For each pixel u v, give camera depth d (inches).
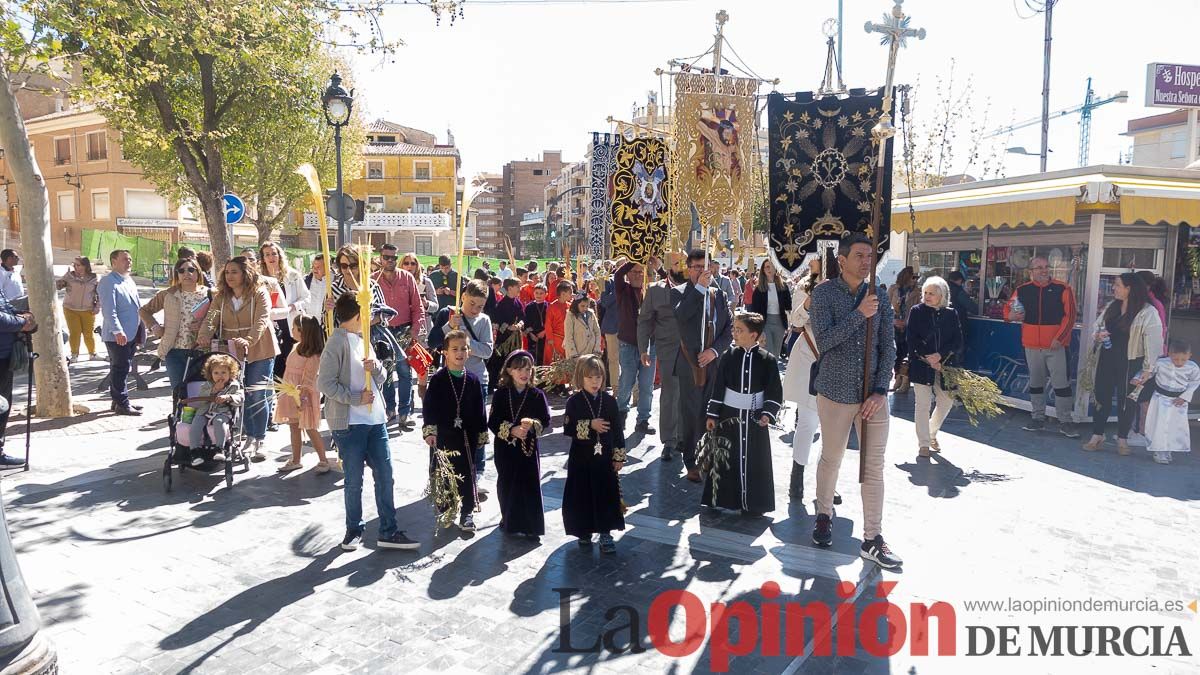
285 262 365.4
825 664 148.2
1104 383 310.2
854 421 205.9
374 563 195.8
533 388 215.6
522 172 5022.1
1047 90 836.6
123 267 364.2
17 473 263.9
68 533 211.2
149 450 295.1
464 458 219.0
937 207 399.9
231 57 506.3
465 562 197.5
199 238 1763.0
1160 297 309.0
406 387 336.8
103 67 442.0
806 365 250.1
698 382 265.6
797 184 321.7
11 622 106.9
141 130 581.6
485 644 154.7
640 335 307.4
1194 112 1002.7
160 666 144.8
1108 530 221.0
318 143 1228.5
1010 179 391.2
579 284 477.4
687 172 375.2
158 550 200.8
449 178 2506.2
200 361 259.8
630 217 424.8
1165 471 283.9
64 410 344.5
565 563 197.6
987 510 238.7
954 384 290.8
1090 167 346.6
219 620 163.5
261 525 220.8
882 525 225.5
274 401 292.4
